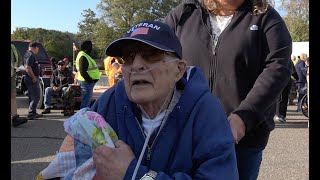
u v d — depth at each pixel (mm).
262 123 2350
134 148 1696
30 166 5426
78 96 10688
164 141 1658
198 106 1674
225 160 1601
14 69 8336
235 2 2332
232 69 2340
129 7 52750
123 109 1750
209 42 2416
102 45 53594
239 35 2324
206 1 2428
